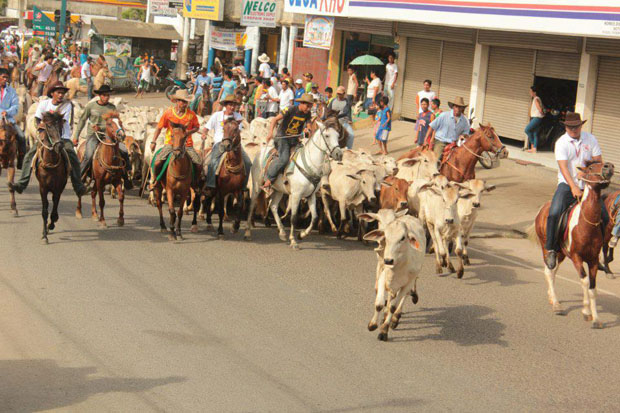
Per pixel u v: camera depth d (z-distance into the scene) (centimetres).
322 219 1634
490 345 1029
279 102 2725
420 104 2308
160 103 3725
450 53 2614
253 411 796
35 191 1877
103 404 797
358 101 3084
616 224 1377
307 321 1081
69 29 5700
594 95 2133
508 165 2242
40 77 3491
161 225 1548
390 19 2500
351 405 822
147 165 1783
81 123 1578
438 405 834
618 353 1023
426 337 1048
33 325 1008
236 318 1077
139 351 941
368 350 987
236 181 1507
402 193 1436
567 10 1905
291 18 3481
